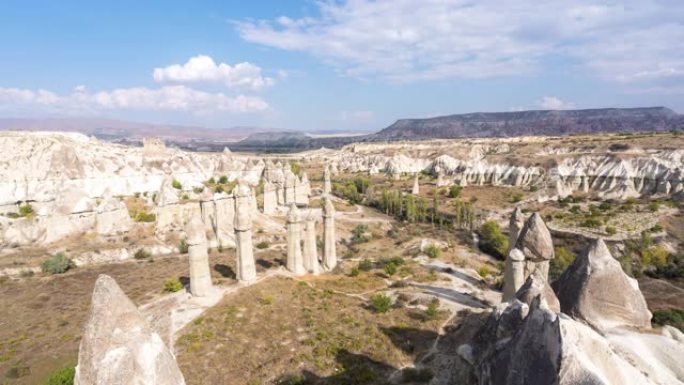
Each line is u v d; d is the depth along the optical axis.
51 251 66.75
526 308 16.12
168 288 47.28
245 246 47.16
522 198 113.62
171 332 35.53
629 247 73.12
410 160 195.12
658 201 95.56
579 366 10.91
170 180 101.81
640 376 12.55
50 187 91.06
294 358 32.28
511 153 152.00
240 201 58.72
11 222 74.19
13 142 93.00
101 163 103.69
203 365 30.81
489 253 79.88
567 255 67.50
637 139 134.50
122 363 13.93
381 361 32.06
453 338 30.53
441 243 81.88
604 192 108.50
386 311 42.69
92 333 14.38
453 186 133.12
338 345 34.62
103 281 15.25
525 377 12.12
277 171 126.25
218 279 49.16
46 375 32.75
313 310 41.75
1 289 53.31
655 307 48.78
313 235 55.22
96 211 76.00
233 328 36.53
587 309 19.92
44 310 46.53
